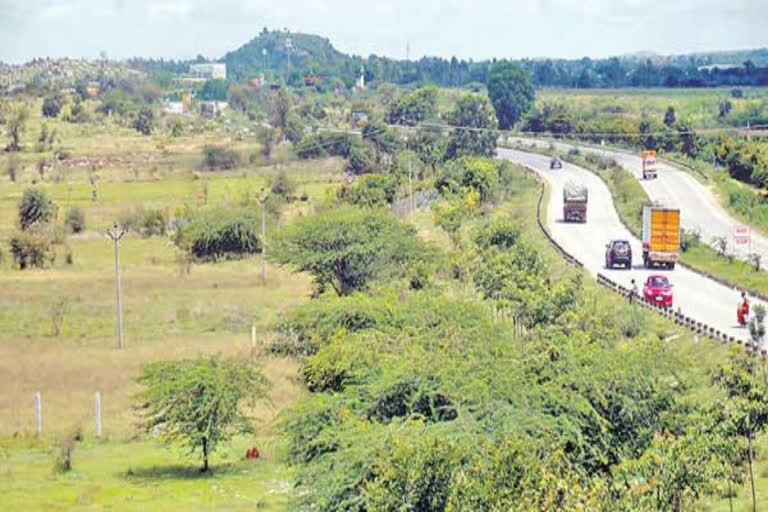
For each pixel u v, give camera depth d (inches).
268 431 3171.8
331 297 3863.2
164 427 3085.6
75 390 3703.3
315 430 2465.6
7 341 4436.5
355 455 2201.0
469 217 7165.4
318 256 4849.9
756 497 2178.9
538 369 2554.1
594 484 1813.5
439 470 1971.0
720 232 6840.6
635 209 7534.5
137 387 3703.3
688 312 4441.4
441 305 3243.1
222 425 2967.5
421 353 2652.6
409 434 2201.0
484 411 2330.2
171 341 4424.2
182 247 6815.9
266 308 5098.4
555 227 7170.3
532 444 2066.9
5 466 2970.0
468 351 2677.2
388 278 4768.7
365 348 2856.8
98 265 6348.4
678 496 1900.8
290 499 2496.3
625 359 2527.1
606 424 2381.9
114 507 2620.6
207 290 5585.6
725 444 2030.0
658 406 2437.3
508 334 2962.6
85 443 3169.3
